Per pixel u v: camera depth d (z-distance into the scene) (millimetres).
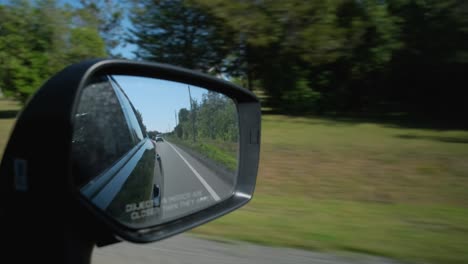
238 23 23859
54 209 1327
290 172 9305
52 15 24906
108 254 3535
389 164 10125
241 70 29391
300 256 3783
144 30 28828
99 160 1793
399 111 28000
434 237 4473
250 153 2643
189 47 28266
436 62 23859
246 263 3559
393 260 3756
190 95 2469
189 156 2312
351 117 24562
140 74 2381
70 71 1442
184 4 25547
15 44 24359
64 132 1278
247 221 4910
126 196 1788
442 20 21703
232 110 2648
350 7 25500
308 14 24031
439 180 8617
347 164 10148
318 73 28938
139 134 2572
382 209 6062
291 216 5340
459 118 23188
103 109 1984
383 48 26422
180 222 2062
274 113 27359
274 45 26266
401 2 24859
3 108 28250
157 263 3430
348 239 4301
